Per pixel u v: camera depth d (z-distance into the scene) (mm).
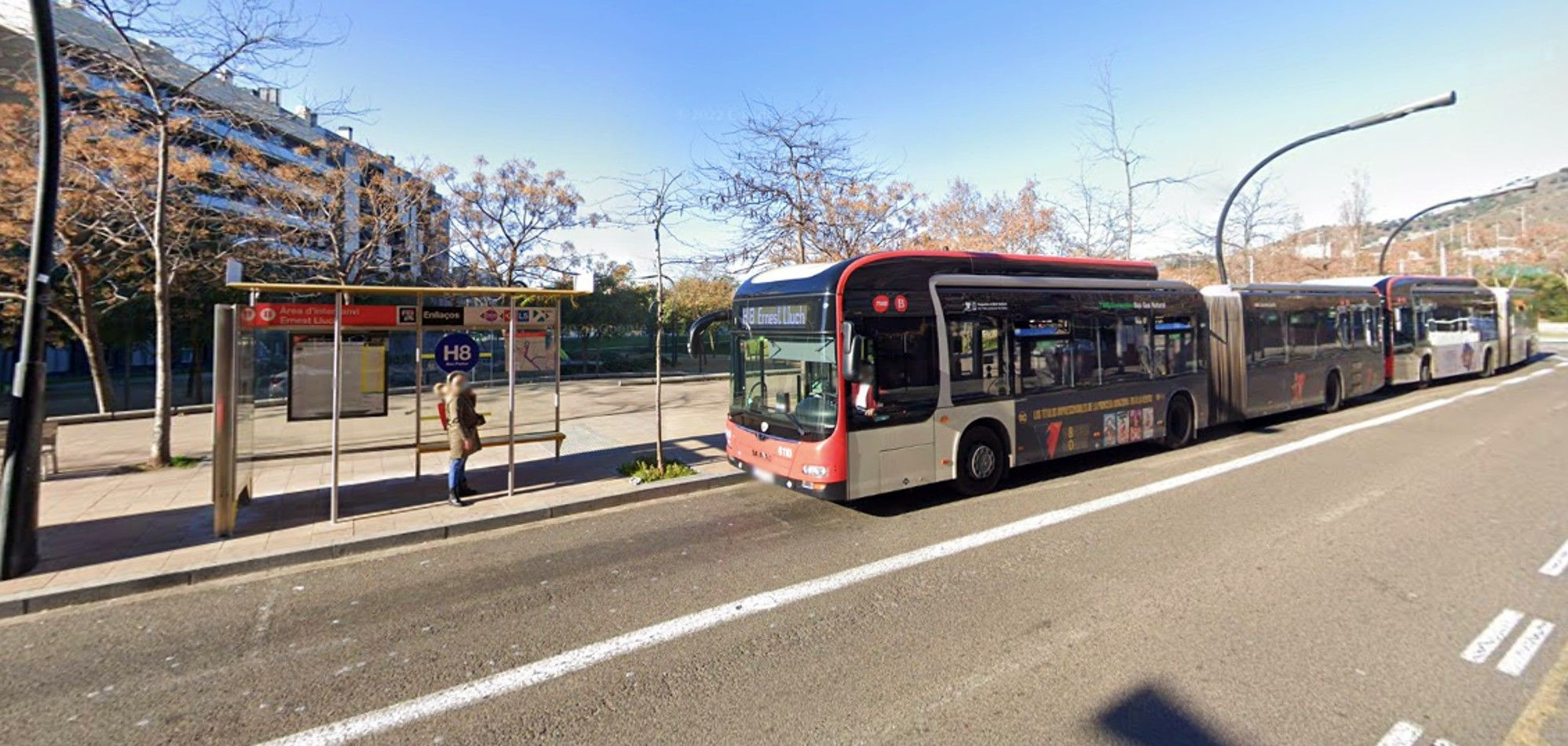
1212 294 11594
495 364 10352
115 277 17234
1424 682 3525
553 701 3598
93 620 4914
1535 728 3105
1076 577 5152
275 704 3662
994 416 7918
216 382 6500
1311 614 4383
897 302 7172
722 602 4906
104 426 15102
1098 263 9508
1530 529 6078
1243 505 7059
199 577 5695
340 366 7617
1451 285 18984
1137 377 9547
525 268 20781
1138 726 3180
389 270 20656
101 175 11312
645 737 3230
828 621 4508
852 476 6758
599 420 14383
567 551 6250
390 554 6312
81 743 3344
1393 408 14305
